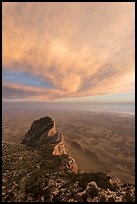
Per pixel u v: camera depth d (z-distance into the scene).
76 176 43.69
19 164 51.34
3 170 46.56
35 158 57.38
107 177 43.03
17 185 39.88
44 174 45.19
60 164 52.47
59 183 40.09
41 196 35.44
